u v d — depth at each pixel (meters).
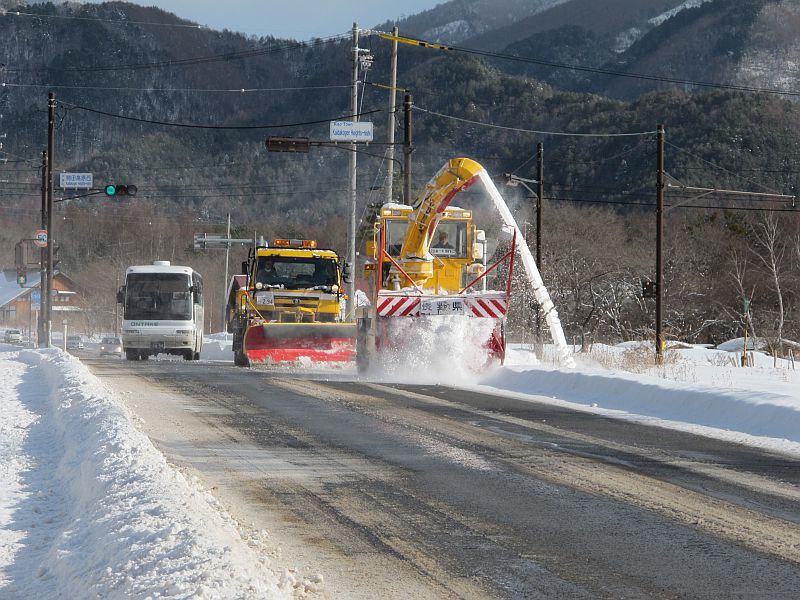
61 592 9.12
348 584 9.59
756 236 86.81
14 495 13.57
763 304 91.50
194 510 11.04
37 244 63.94
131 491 12.07
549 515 12.69
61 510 12.80
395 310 33.12
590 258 95.75
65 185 63.66
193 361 56.00
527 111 170.62
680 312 94.12
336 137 58.06
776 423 20.98
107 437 16.08
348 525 12.09
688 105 136.12
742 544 11.28
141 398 26.34
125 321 59.25
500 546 11.12
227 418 22.16
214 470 15.66
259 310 43.59
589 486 14.58
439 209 34.28
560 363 37.28
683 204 54.56
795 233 90.62
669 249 96.12
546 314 37.38
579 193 138.38
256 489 14.20
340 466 16.12
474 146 176.00
